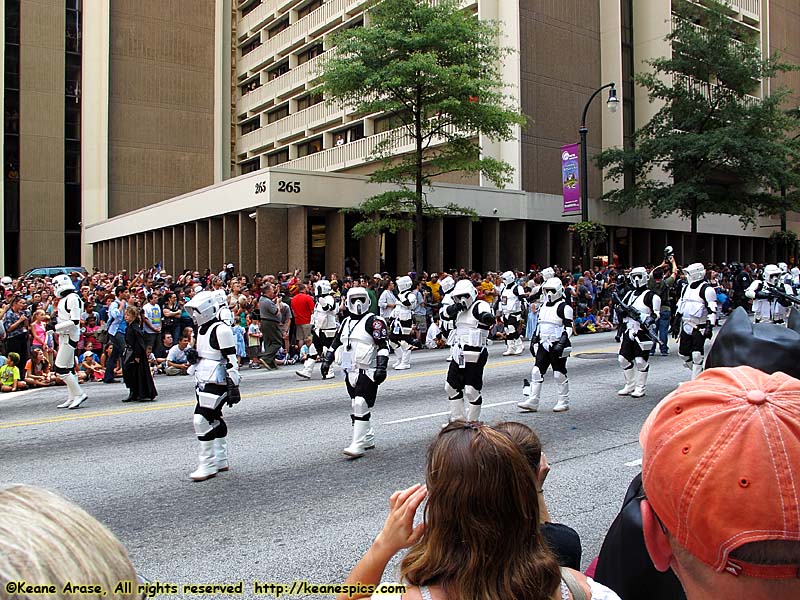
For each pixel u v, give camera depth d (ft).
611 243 117.19
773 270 57.11
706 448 4.75
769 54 145.18
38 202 146.51
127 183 154.92
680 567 5.22
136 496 21.81
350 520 19.45
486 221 103.19
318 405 37.17
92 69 150.41
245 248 99.19
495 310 72.13
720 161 104.78
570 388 41.98
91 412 36.09
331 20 136.05
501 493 6.51
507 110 82.07
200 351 24.06
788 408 4.76
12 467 25.35
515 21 101.91
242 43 171.83
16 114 144.46
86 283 78.79
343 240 92.79
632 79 117.19
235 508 20.57
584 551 17.16
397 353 52.06
